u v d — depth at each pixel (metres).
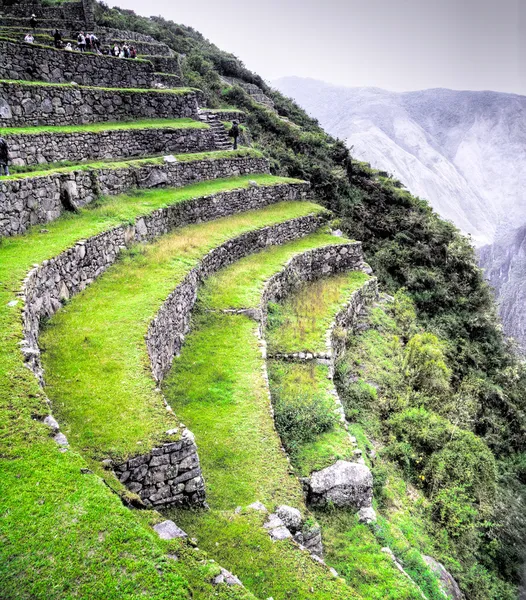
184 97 25.05
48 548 4.25
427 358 16.59
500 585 11.00
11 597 3.84
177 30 47.03
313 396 11.20
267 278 16.09
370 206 29.97
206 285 14.62
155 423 6.77
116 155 19.50
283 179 25.64
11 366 6.41
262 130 31.45
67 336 8.93
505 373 23.08
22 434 5.41
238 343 12.08
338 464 9.03
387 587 7.10
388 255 26.00
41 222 12.61
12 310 7.66
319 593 5.67
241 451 8.23
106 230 12.68
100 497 4.86
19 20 29.55
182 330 12.06
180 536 5.09
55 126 18.45
